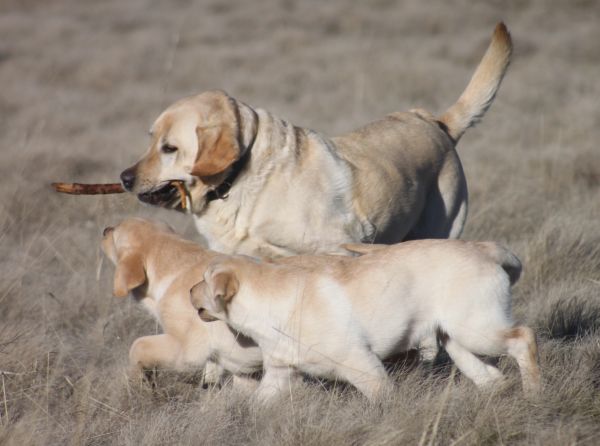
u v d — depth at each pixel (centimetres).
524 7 4491
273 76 3234
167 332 914
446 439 754
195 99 980
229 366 920
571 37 3625
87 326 1109
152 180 984
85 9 5075
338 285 842
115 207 1508
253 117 974
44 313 1109
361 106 2628
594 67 3148
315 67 3356
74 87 3238
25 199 1664
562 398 798
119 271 930
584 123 2170
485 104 1236
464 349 860
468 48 3538
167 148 980
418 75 3016
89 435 828
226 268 855
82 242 1410
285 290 846
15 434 795
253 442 799
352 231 1009
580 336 970
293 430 773
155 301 939
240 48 3809
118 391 910
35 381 931
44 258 1350
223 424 815
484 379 851
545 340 952
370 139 1099
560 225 1302
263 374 928
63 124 2542
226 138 943
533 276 1173
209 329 898
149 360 905
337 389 860
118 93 3072
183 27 4388
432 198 1160
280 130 987
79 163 1997
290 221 970
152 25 4550
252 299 850
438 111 2503
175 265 929
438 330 856
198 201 981
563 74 2959
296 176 976
